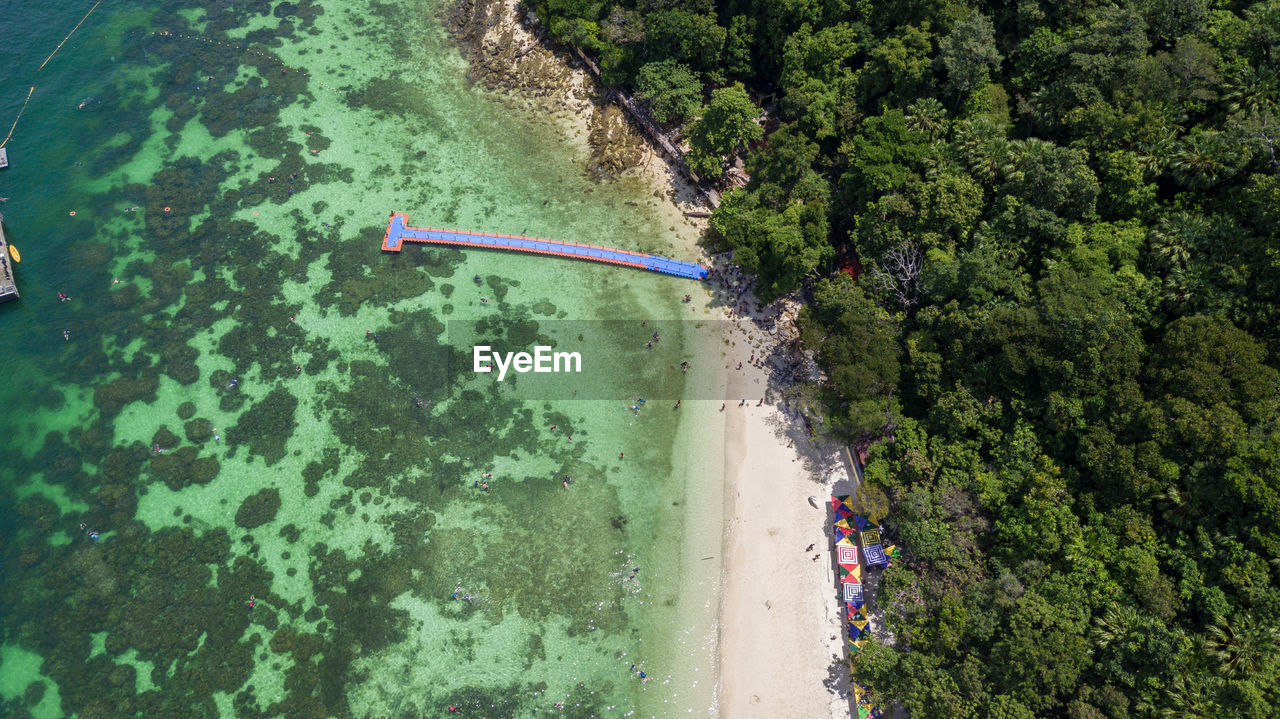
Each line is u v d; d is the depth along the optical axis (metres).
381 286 82.25
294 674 62.69
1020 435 60.91
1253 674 46.22
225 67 98.50
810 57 81.31
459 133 94.62
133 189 88.19
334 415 74.44
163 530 68.38
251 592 65.88
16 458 71.56
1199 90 62.06
